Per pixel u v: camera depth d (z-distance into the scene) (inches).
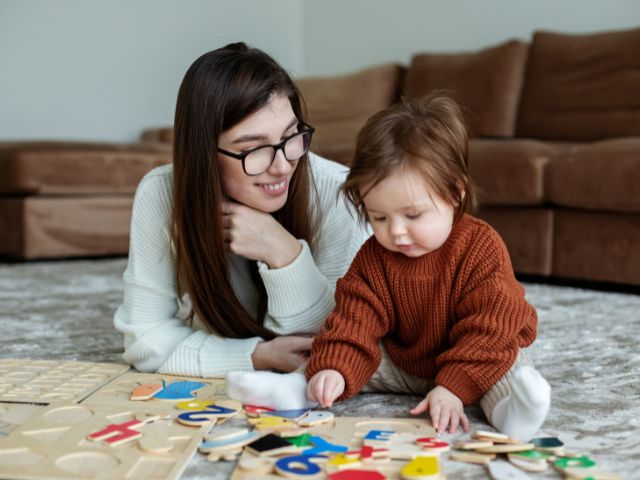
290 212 44.5
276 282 41.8
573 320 62.4
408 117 34.5
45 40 150.9
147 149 120.7
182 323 45.9
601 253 83.4
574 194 84.0
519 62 115.9
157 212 43.3
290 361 40.3
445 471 28.2
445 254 36.2
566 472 27.3
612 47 104.2
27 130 151.5
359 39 154.6
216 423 33.4
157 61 161.2
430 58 126.0
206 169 39.3
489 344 33.9
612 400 38.8
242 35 165.6
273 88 38.8
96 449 29.5
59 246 110.7
